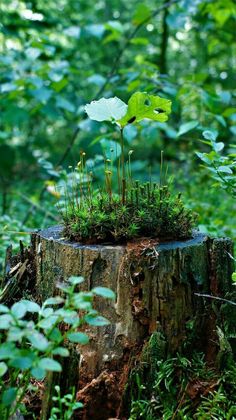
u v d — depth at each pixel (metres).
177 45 4.07
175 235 1.10
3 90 1.80
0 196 2.42
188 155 1.97
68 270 1.08
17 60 2.03
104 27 1.91
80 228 1.08
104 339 1.06
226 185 1.14
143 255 1.04
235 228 1.56
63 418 1.03
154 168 2.77
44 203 1.96
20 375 1.02
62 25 2.73
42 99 1.81
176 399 1.06
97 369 1.06
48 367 0.83
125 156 2.91
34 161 3.24
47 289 1.12
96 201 1.13
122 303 1.05
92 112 1.06
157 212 1.09
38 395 1.06
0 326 0.85
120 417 1.05
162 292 1.05
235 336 1.10
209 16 2.42
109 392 1.05
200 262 1.08
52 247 1.10
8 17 2.39
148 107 1.05
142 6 1.97
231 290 1.11
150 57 3.23
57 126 3.97
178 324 1.07
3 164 2.94
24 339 1.00
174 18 1.96
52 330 0.88
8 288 1.13
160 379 1.05
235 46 3.62
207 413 1.04
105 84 1.96
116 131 1.69
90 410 1.05
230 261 1.11
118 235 1.07
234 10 2.08
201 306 1.09
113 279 1.05
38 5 2.85
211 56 3.63
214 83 3.36
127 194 1.14
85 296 0.86
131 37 2.07
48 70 1.85
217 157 1.15
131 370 1.05
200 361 1.08
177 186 2.11
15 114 2.22
